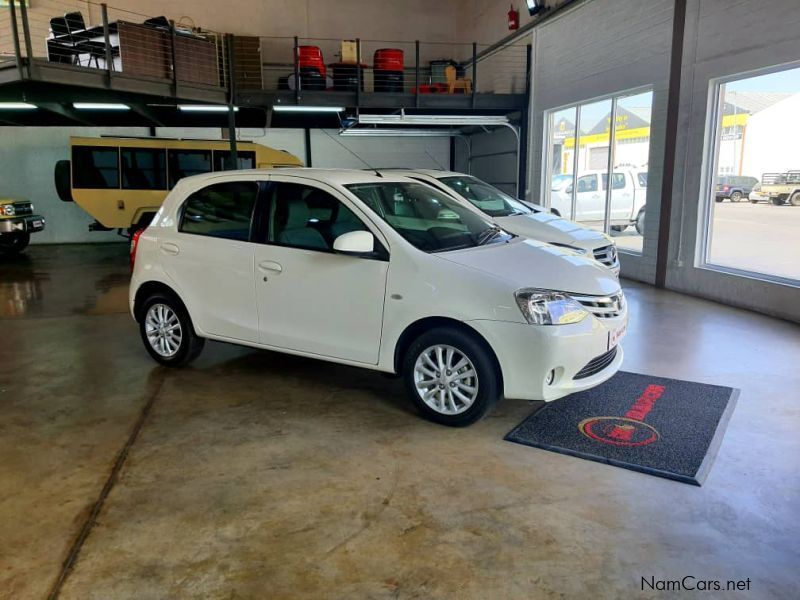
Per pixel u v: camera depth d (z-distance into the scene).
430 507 2.96
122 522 2.86
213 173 4.79
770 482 3.16
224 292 4.61
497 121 11.81
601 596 2.33
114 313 7.45
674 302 7.63
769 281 6.89
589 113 10.55
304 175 4.35
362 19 15.49
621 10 9.32
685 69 7.99
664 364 5.09
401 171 7.93
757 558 2.55
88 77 8.90
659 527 2.78
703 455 3.43
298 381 4.83
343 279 4.04
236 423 4.01
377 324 3.94
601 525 2.79
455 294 3.66
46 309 7.71
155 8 14.39
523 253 4.05
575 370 3.63
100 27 9.43
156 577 2.46
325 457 3.50
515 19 12.94
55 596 2.36
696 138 7.89
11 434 3.89
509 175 13.93
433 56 16.06
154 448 3.65
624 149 9.63
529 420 3.94
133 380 4.90
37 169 14.96
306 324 4.25
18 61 8.18
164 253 4.90
